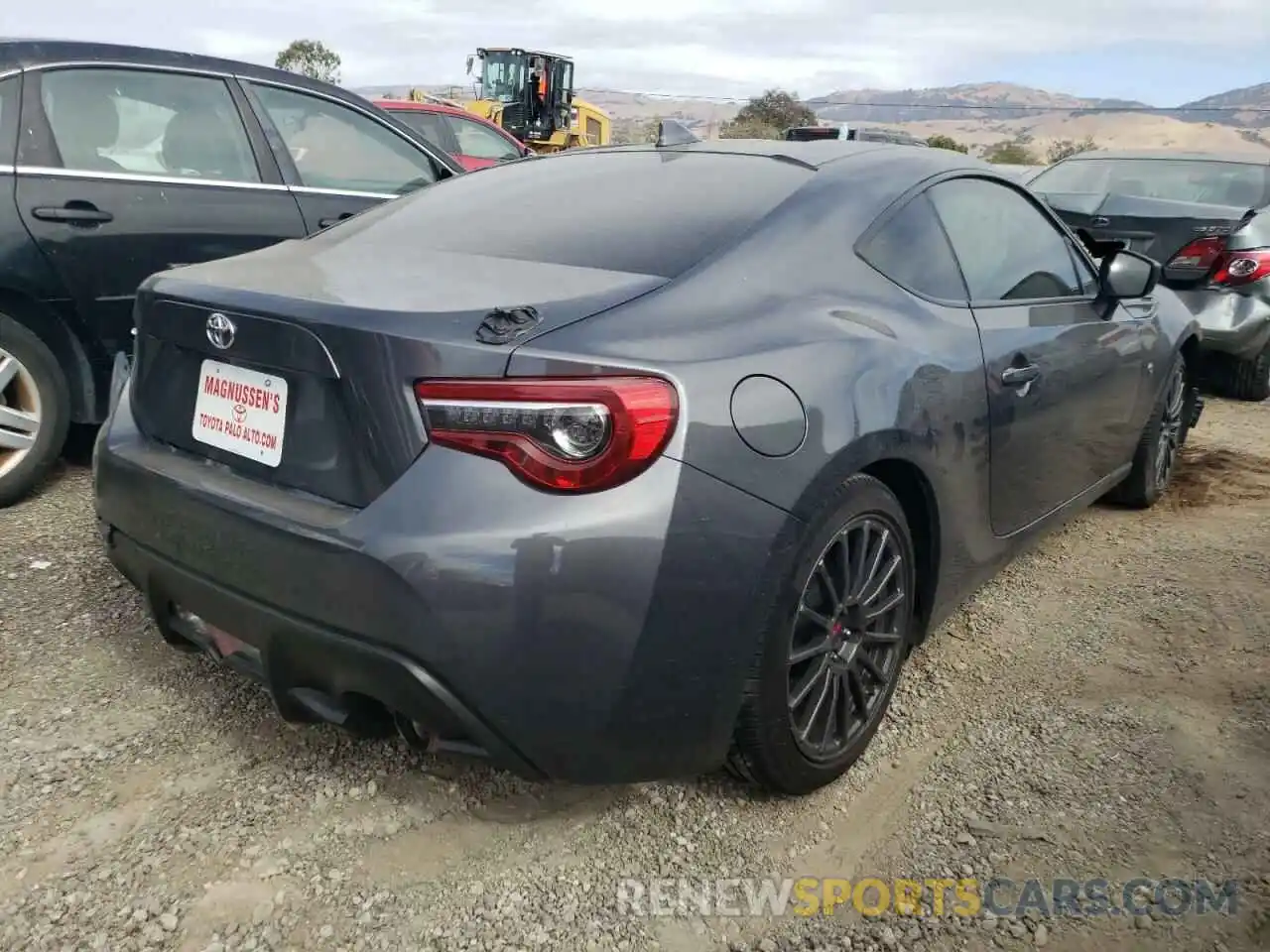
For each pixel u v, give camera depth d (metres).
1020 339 3.00
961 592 2.96
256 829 2.28
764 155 2.91
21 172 3.87
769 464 2.08
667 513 1.94
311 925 2.02
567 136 22.20
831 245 2.56
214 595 2.21
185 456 2.40
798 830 2.37
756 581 2.07
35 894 2.06
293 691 2.19
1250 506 4.63
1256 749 2.70
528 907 2.10
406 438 1.95
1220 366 6.81
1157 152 7.86
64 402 4.08
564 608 1.89
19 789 2.36
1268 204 6.94
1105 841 2.34
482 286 2.19
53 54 4.02
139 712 2.70
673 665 2.01
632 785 2.49
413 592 1.89
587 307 2.07
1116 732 2.78
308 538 2.01
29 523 3.88
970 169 3.21
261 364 2.17
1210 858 2.29
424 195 3.16
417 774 2.50
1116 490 4.45
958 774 2.59
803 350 2.22
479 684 1.92
